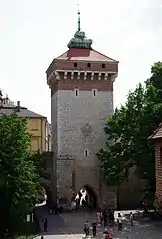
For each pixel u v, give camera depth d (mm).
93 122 72438
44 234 47562
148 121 55781
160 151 30469
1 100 61250
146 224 48094
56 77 71562
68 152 71125
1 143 44344
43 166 73625
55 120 74250
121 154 61875
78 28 76438
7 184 43000
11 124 45594
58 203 69250
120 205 71625
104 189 70625
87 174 71188
